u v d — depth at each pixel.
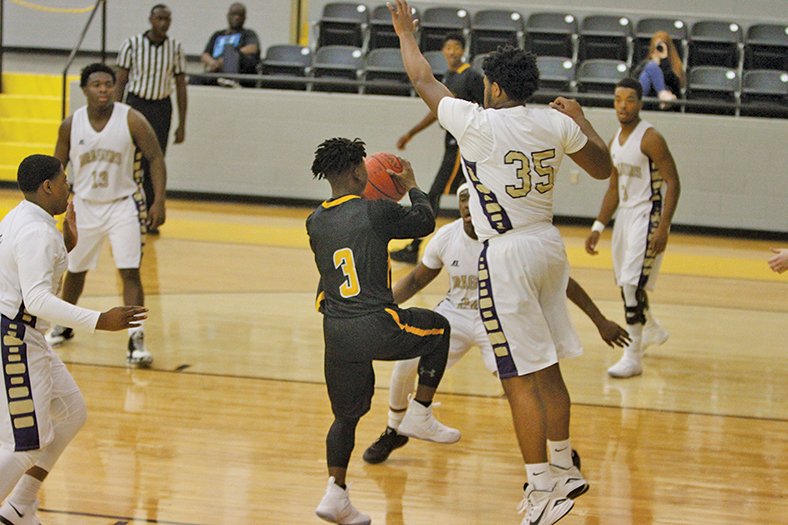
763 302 12.95
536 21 19.94
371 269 5.68
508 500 6.45
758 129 17.89
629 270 9.40
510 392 5.73
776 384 9.43
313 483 6.61
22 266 5.10
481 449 7.40
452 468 7.01
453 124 5.70
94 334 10.23
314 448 7.27
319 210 5.86
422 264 7.26
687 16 20.42
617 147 9.40
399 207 5.79
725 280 14.25
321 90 19.03
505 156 5.60
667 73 18.14
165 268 13.34
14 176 19.28
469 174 5.75
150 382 8.71
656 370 9.78
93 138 8.96
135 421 7.70
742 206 18.11
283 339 10.27
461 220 7.23
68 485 6.40
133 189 9.22
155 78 15.20
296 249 14.95
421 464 7.07
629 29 19.86
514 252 5.64
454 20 20.08
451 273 7.13
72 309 5.08
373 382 5.82
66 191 5.44
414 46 5.94
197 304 11.56
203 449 7.16
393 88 18.70
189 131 18.97
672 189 9.21
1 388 5.13
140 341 9.22
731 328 11.57
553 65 18.67
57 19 23.44
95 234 9.16
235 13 19.23
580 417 8.23
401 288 7.27
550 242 5.71
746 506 6.48
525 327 5.66
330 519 5.66
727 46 19.30
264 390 8.61
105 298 11.48
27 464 5.20
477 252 7.01
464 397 8.67
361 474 6.84
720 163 18.03
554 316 5.86
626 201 9.47
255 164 18.98
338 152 5.83
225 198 19.11
